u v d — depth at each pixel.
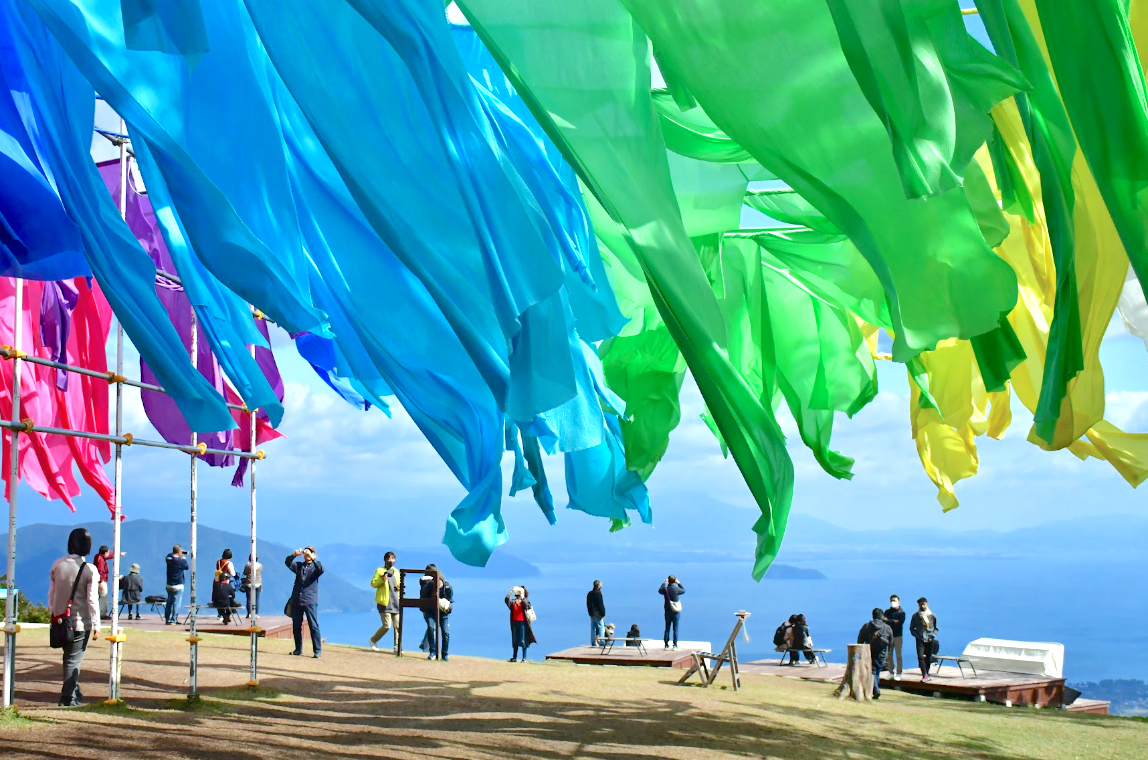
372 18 4.39
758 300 7.78
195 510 10.84
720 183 6.19
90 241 5.31
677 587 23.58
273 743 8.63
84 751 7.41
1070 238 4.04
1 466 14.20
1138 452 7.09
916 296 4.02
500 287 4.32
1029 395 6.88
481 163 4.38
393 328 5.61
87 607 9.55
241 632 19.66
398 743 9.34
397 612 18.92
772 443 4.41
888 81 3.38
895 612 21.39
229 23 5.11
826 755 11.03
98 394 15.07
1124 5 4.56
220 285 6.14
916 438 9.58
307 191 5.70
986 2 3.96
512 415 4.26
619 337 7.35
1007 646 22.92
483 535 5.23
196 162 5.08
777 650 23.47
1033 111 4.04
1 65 5.43
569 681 15.87
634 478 7.17
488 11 4.31
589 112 4.25
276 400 6.20
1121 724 16.19
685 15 4.00
